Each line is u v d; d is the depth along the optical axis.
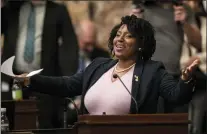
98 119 10.99
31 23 20.17
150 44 13.27
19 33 20.16
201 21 19.89
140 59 13.23
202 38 19.47
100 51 25.03
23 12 20.27
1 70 13.15
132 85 12.77
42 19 20.25
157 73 12.81
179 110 17.69
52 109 18.92
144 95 12.62
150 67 12.92
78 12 28.80
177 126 11.16
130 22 13.23
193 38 19.09
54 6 20.44
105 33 28.56
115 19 28.81
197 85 18.80
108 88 12.92
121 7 28.95
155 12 18.53
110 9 29.02
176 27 18.52
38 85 13.43
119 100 12.67
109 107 12.72
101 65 13.38
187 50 18.72
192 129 18.75
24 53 19.97
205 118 18.48
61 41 21.27
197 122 18.83
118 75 13.04
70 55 20.30
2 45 21.55
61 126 18.86
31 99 16.38
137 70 12.92
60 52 20.38
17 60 20.00
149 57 13.30
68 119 18.83
